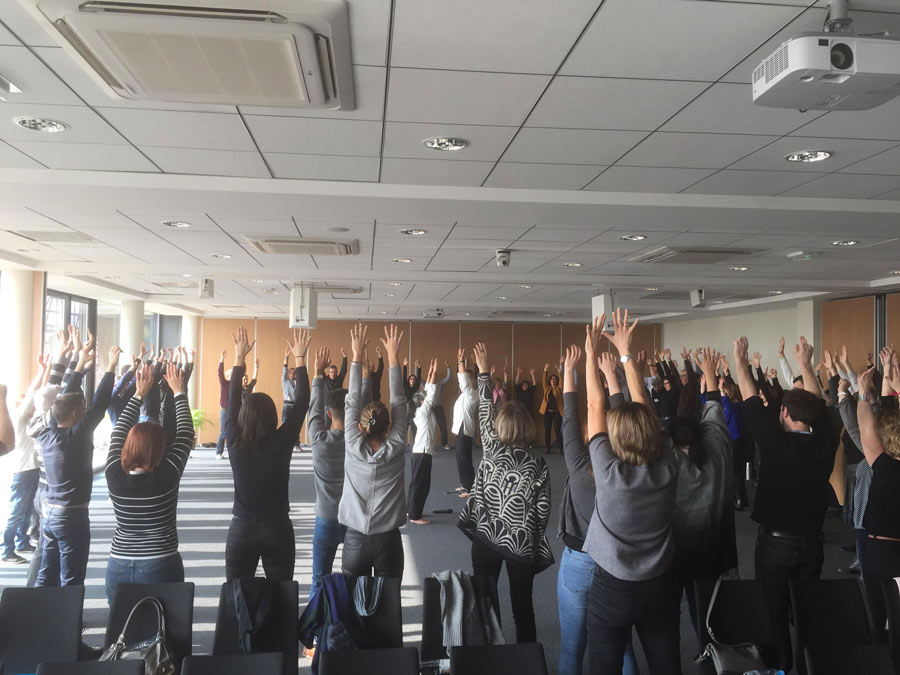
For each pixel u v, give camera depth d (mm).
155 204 4902
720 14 2414
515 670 2389
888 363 3867
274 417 3512
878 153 3934
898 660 2770
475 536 3402
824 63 2207
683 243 6508
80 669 2264
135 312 12102
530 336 17797
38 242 6637
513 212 5098
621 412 2500
